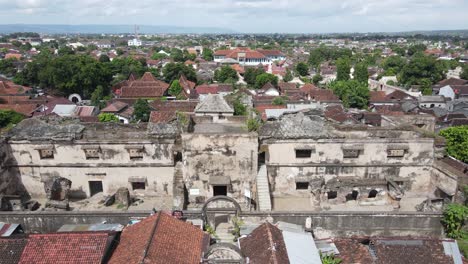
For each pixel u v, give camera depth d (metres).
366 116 62.44
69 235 22.12
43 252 21.12
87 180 35.94
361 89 94.44
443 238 26.98
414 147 35.88
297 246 23.83
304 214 28.09
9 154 34.78
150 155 35.25
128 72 137.75
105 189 36.31
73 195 36.28
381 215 28.25
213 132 33.47
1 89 96.38
